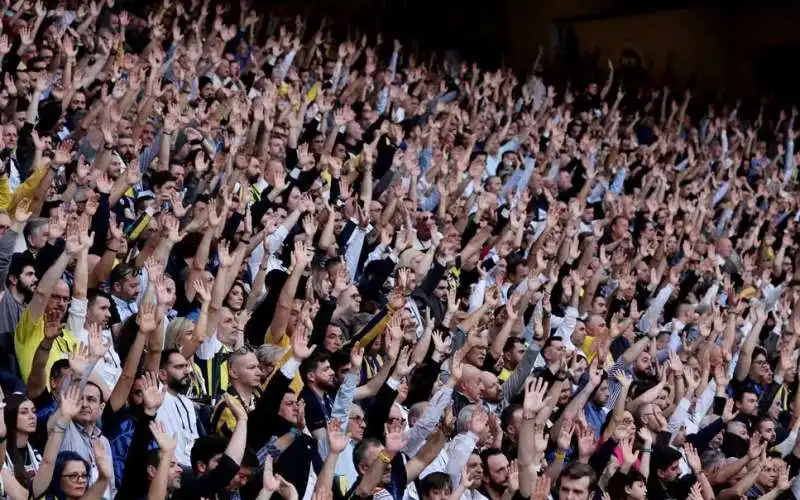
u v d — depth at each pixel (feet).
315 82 74.69
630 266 59.77
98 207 42.60
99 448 28.94
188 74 63.52
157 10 76.18
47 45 59.57
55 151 44.14
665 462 40.27
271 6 93.04
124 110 53.11
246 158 50.67
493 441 38.01
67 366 32.32
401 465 34.86
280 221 47.57
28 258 36.14
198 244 43.91
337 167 56.65
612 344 51.21
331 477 31.24
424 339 40.75
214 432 33.94
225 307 39.24
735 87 115.65
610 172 77.10
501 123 80.12
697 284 61.93
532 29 110.83
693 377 44.32
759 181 84.43
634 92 104.01
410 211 54.60
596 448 39.70
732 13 116.98
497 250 55.42
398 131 65.67
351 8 99.30
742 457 43.60
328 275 44.11
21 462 29.86
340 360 38.45
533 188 66.54
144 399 30.48
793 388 54.24
